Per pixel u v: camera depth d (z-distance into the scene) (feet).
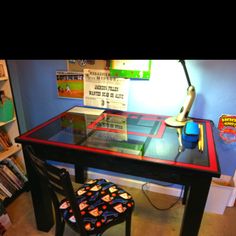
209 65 4.61
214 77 4.70
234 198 5.53
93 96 5.74
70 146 3.74
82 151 3.62
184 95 5.04
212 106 4.97
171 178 3.37
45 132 4.35
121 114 5.40
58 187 3.12
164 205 5.70
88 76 5.56
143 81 5.19
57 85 6.02
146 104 5.41
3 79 5.32
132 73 5.13
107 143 3.87
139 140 3.97
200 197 3.30
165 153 3.50
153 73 5.03
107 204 3.83
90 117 5.20
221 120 5.03
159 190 6.10
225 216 5.33
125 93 5.40
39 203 4.61
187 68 4.75
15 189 5.95
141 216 5.33
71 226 3.57
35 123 6.86
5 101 5.49
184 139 3.94
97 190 4.17
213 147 3.70
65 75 5.79
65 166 6.89
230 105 4.86
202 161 3.26
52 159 4.07
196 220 3.48
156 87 5.16
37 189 4.46
